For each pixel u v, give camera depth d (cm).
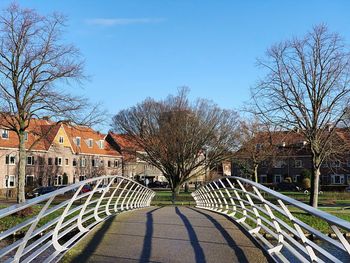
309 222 2423
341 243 465
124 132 5847
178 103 5659
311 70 2736
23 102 2759
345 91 2712
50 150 6806
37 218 680
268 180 7994
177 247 1043
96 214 1381
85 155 7588
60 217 918
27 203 622
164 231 1294
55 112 2867
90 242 1082
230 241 1123
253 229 1236
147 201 3097
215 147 5516
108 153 8112
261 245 1060
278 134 3184
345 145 2811
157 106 5672
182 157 5434
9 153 5984
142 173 8794
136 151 5725
